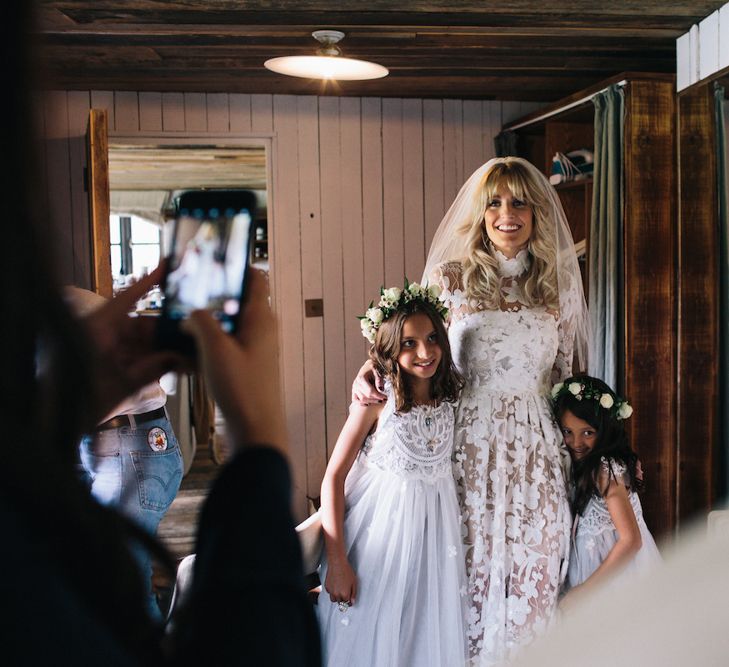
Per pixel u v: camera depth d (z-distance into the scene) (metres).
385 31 3.35
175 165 6.65
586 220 4.16
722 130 3.50
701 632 0.34
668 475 3.61
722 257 3.54
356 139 4.75
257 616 0.39
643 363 3.58
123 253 7.73
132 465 2.50
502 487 2.34
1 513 0.29
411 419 2.25
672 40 3.53
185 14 3.08
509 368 2.40
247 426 0.46
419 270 4.85
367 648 2.19
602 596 0.36
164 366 0.47
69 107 4.48
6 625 0.29
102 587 0.32
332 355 4.80
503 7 3.04
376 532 2.23
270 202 4.71
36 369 0.31
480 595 2.32
